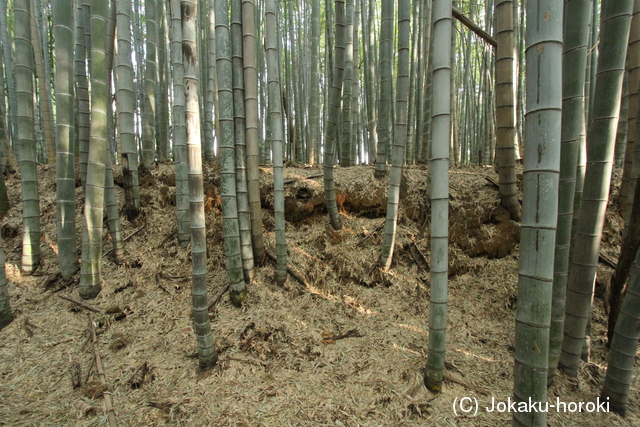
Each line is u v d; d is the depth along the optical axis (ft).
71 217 10.83
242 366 7.74
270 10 8.96
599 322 9.41
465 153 24.29
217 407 6.66
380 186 12.96
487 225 11.72
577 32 5.87
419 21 15.78
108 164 11.16
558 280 6.81
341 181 13.35
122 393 7.06
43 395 7.00
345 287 10.82
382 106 12.85
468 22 9.64
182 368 7.69
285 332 8.86
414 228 12.21
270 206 12.99
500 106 10.71
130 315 9.50
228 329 8.87
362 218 12.91
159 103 16.34
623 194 11.16
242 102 9.71
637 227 7.31
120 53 11.55
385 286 10.90
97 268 10.28
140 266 11.42
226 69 8.41
